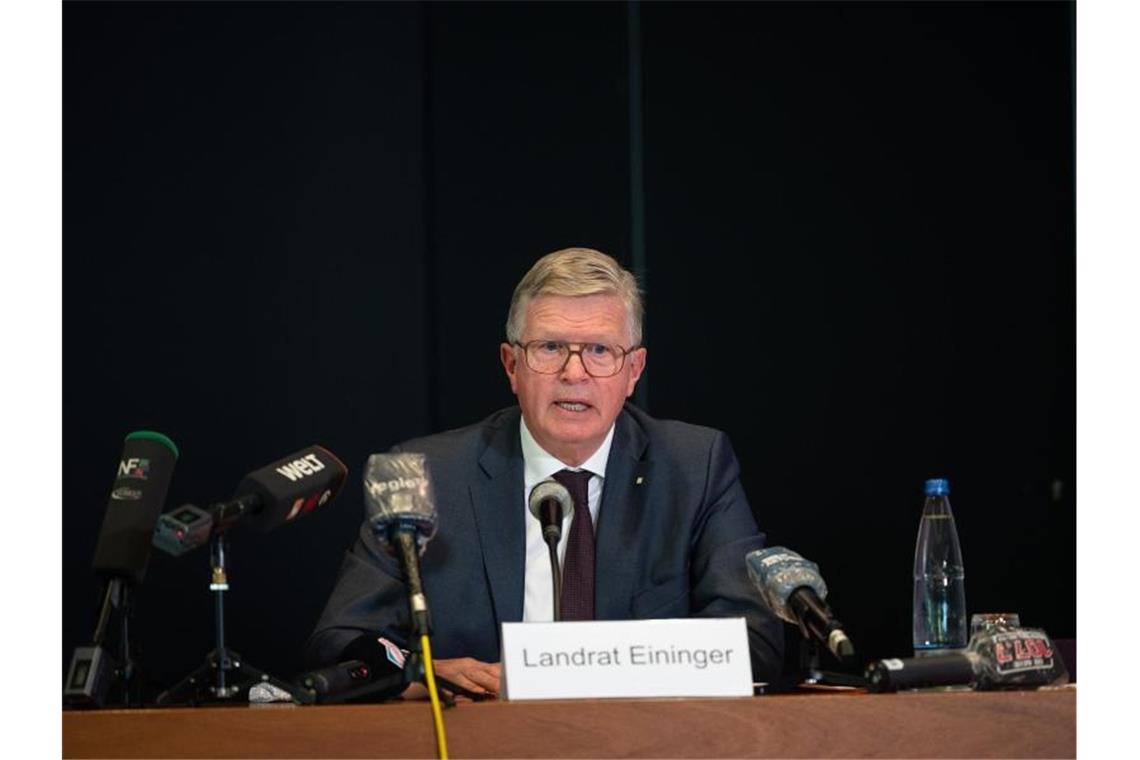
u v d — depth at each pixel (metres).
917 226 12.01
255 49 11.62
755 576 6.32
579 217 11.82
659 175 11.90
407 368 11.56
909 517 11.82
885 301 11.95
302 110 11.62
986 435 11.90
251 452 11.34
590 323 7.50
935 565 7.17
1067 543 11.84
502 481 7.75
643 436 8.01
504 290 11.68
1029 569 11.82
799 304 11.91
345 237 11.59
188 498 11.25
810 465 11.80
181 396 11.32
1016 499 11.86
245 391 11.39
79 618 11.02
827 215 11.98
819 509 11.78
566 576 7.62
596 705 5.18
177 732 5.15
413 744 5.13
